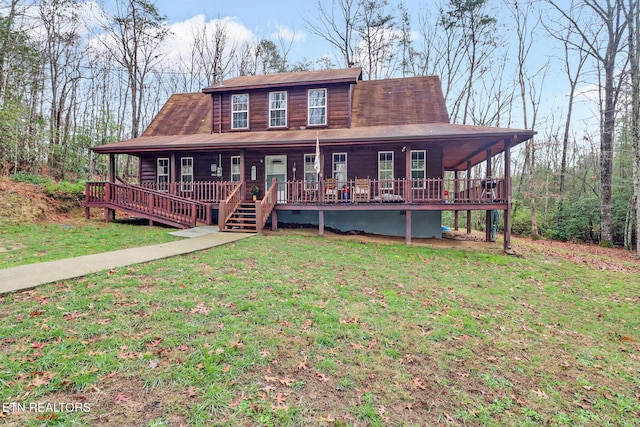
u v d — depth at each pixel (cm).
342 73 1536
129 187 1209
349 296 545
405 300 554
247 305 460
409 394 309
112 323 380
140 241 891
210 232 1084
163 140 1381
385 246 1036
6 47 1568
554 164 2373
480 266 853
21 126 1438
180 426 239
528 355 414
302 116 1462
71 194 1338
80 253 720
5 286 464
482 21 2227
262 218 1112
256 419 254
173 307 434
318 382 311
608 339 492
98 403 255
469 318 505
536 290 696
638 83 1297
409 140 1065
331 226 1396
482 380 346
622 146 1861
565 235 1909
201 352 334
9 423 228
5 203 1051
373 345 390
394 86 1603
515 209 2250
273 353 348
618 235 1823
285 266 694
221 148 1239
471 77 2345
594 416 307
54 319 378
